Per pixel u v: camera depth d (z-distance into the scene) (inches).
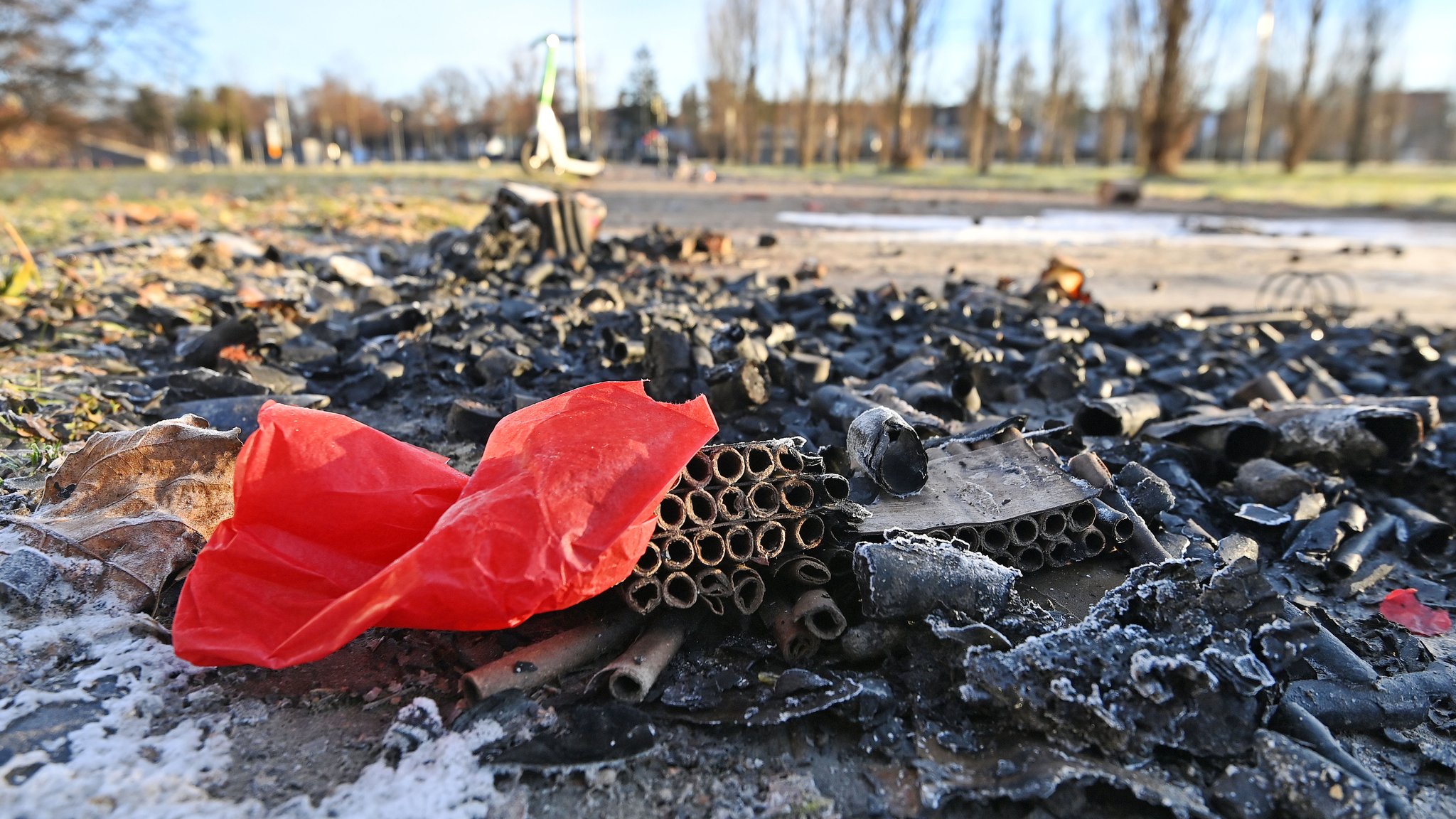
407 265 57.6
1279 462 25.3
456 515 13.2
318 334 34.0
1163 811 12.0
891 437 18.0
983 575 14.6
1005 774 12.3
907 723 13.5
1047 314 44.8
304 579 13.9
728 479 14.6
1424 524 21.9
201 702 13.2
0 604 14.2
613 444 14.1
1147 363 36.8
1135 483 19.9
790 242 85.0
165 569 15.4
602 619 14.9
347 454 14.9
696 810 12.0
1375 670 16.6
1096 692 12.5
